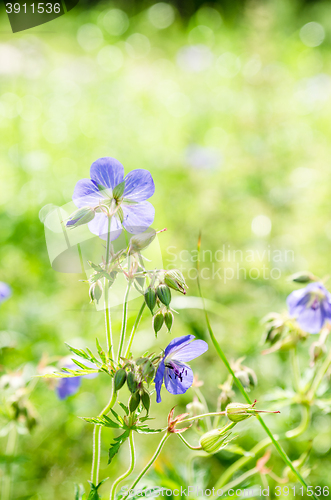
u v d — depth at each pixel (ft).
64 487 2.31
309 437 2.37
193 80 7.40
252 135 4.83
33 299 3.19
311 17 9.27
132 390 1.57
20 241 3.65
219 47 8.71
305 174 4.13
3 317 3.05
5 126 5.20
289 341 2.09
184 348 1.63
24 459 2.20
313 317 2.04
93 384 2.70
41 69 6.17
